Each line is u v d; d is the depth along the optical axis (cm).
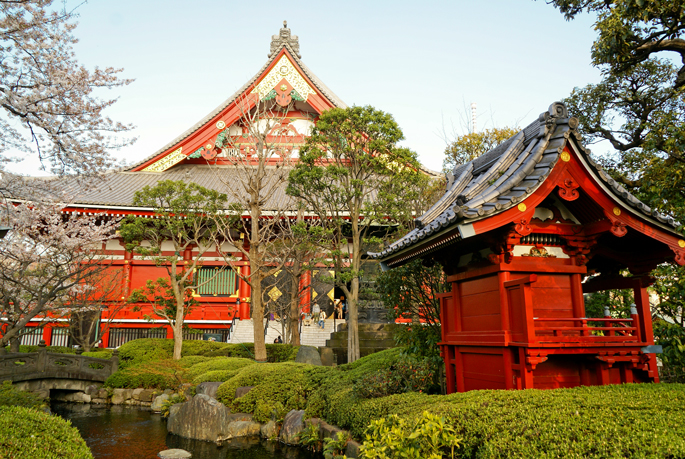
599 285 852
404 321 2336
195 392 1498
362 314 2389
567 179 669
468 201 682
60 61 1002
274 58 2925
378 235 2391
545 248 737
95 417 1484
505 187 671
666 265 910
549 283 715
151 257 2658
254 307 1897
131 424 1369
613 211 684
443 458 551
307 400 1156
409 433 569
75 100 1011
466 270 807
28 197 1157
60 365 1767
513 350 667
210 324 2619
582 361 705
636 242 769
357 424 821
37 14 941
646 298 763
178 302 2064
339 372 1184
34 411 687
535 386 689
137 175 3056
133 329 2603
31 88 988
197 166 3222
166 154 3027
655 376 718
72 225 1936
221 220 2105
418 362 944
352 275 1538
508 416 524
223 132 2983
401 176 1598
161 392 1698
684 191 885
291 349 1991
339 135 1633
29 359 1698
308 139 1661
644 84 1220
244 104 2889
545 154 691
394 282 1096
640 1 837
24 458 543
